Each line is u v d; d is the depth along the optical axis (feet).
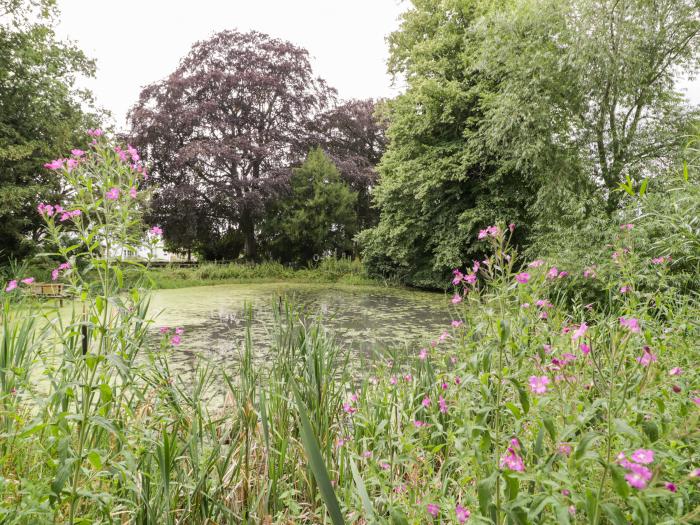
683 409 4.41
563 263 22.82
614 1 32.04
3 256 50.29
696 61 34.94
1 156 46.42
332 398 9.56
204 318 30.73
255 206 78.23
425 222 54.90
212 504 6.67
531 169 39.47
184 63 85.51
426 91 49.96
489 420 5.89
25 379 6.65
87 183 5.37
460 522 4.38
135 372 6.29
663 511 4.19
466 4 51.80
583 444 3.33
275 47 86.99
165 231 77.00
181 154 73.20
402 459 5.69
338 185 81.00
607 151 35.06
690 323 6.79
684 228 8.07
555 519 3.82
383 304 40.04
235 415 8.64
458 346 6.91
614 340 4.10
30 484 4.66
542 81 35.50
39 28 54.75
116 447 6.93
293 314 10.23
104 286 5.41
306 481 7.63
